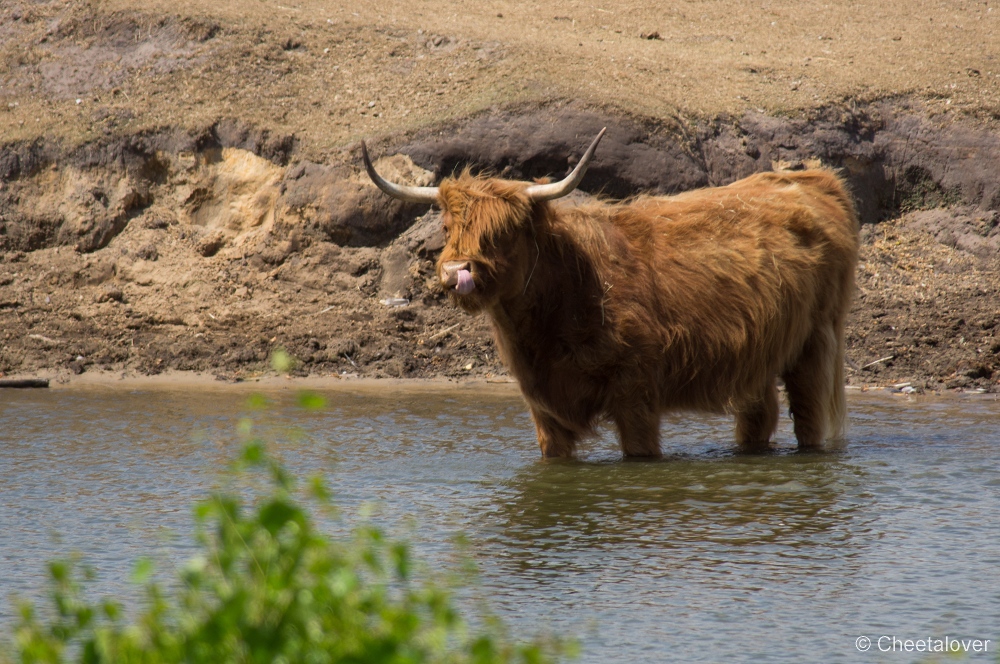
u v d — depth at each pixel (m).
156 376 44.75
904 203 56.38
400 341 47.03
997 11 73.06
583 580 19.59
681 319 29.19
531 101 53.72
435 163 51.94
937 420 35.50
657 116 53.47
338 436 32.81
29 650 8.23
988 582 19.39
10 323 48.12
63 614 8.93
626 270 28.91
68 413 36.62
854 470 27.80
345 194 51.38
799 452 30.53
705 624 17.53
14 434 33.06
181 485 26.78
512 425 34.69
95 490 26.27
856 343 45.81
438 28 62.91
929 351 44.91
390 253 50.56
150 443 31.80
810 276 31.34
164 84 58.03
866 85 59.19
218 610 7.74
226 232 52.88
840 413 32.81
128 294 50.44
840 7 73.94
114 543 21.94
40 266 51.66
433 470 28.14
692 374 29.59
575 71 57.12
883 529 22.61
